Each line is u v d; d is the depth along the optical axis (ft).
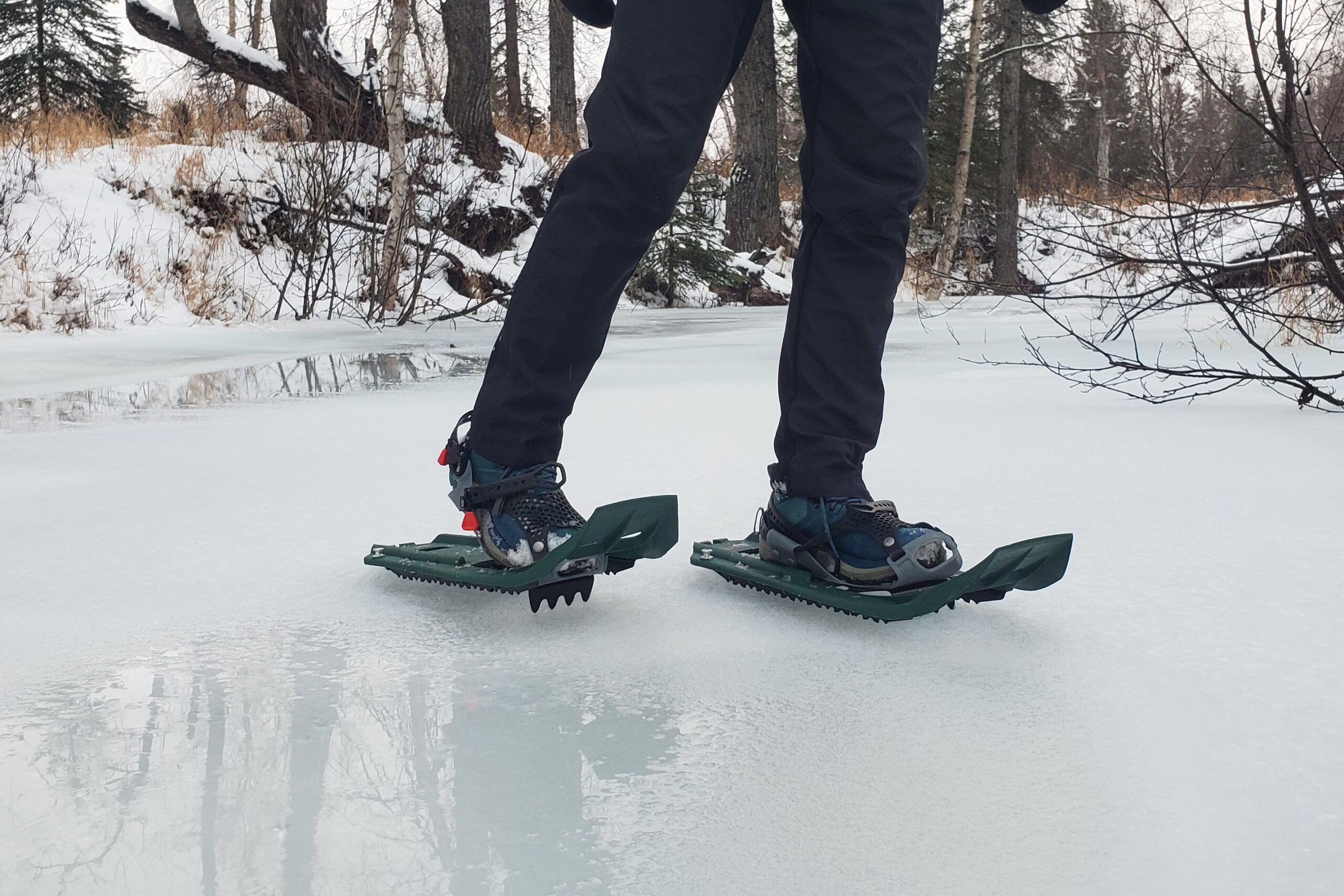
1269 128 10.81
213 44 38.68
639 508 4.49
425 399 13.28
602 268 4.85
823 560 4.88
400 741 3.25
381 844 2.59
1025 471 8.01
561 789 2.91
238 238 36.40
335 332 27.78
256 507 7.07
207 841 2.59
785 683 3.79
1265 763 3.08
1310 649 4.08
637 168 4.74
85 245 31.50
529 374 4.85
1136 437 9.59
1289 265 12.13
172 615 4.68
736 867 2.50
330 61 39.58
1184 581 5.07
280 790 2.88
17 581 5.26
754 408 12.22
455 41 44.57
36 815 2.74
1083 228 12.12
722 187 55.52
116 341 22.81
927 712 3.50
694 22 4.76
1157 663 3.95
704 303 51.83
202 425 11.01
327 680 3.83
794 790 2.92
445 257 38.78
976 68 61.93
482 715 3.47
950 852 2.58
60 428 10.78
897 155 4.96
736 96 61.87
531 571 4.48
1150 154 11.88
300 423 11.16
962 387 14.06
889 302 5.12
